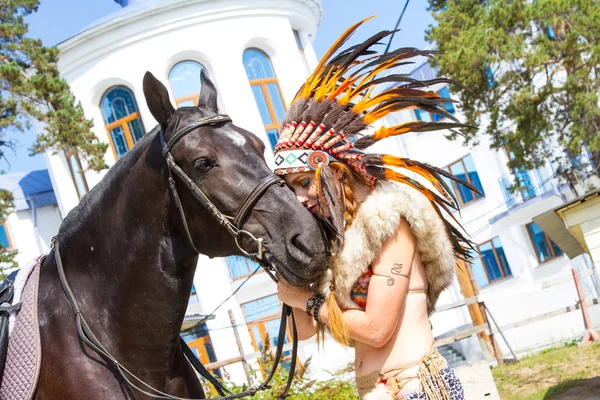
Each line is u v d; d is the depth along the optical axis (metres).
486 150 22.81
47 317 3.03
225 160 2.90
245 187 2.85
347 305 2.81
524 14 14.39
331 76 3.10
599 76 14.84
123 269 3.03
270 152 18.95
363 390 2.90
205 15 18.98
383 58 3.01
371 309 2.73
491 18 15.02
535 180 21.84
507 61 14.75
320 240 2.74
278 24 19.89
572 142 14.77
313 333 3.20
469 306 11.55
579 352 12.41
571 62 14.70
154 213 3.03
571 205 7.45
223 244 2.98
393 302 2.73
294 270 2.74
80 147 16.11
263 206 2.83
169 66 18.89
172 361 3.15
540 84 19.55
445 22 16.12
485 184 23.06
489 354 11.57
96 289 3.07
